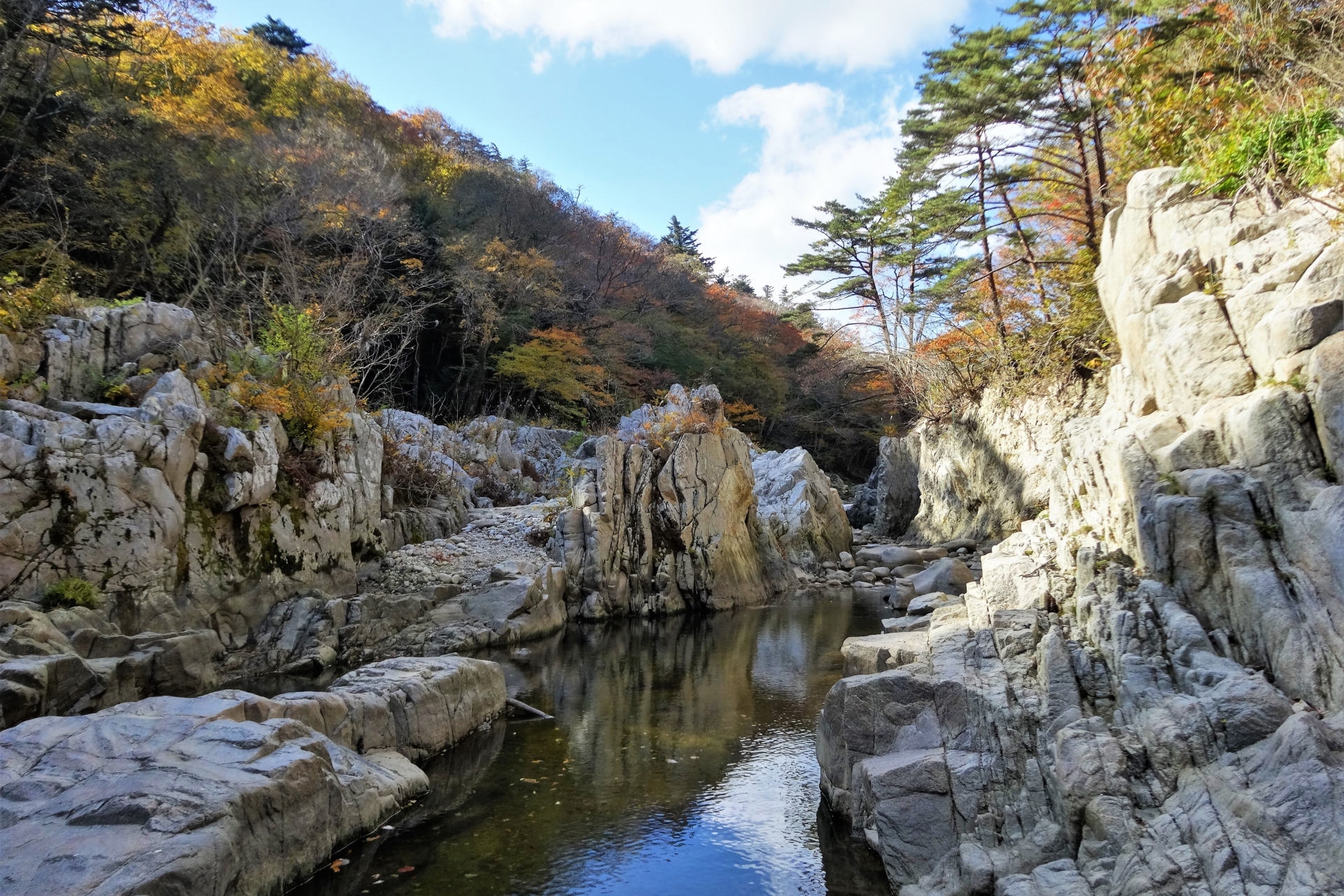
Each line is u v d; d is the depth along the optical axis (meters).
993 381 25.34
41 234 20.42
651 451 21.05
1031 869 5.38
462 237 37.22
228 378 14.44
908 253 36.88
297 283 22.33
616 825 7.43
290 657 13.15
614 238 49.47
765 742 9.75
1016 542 10.64
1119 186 14.98
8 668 7.81
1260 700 5.05
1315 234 7.54
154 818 5.21
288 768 6.18
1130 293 9.59
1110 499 8.63
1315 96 9.20
